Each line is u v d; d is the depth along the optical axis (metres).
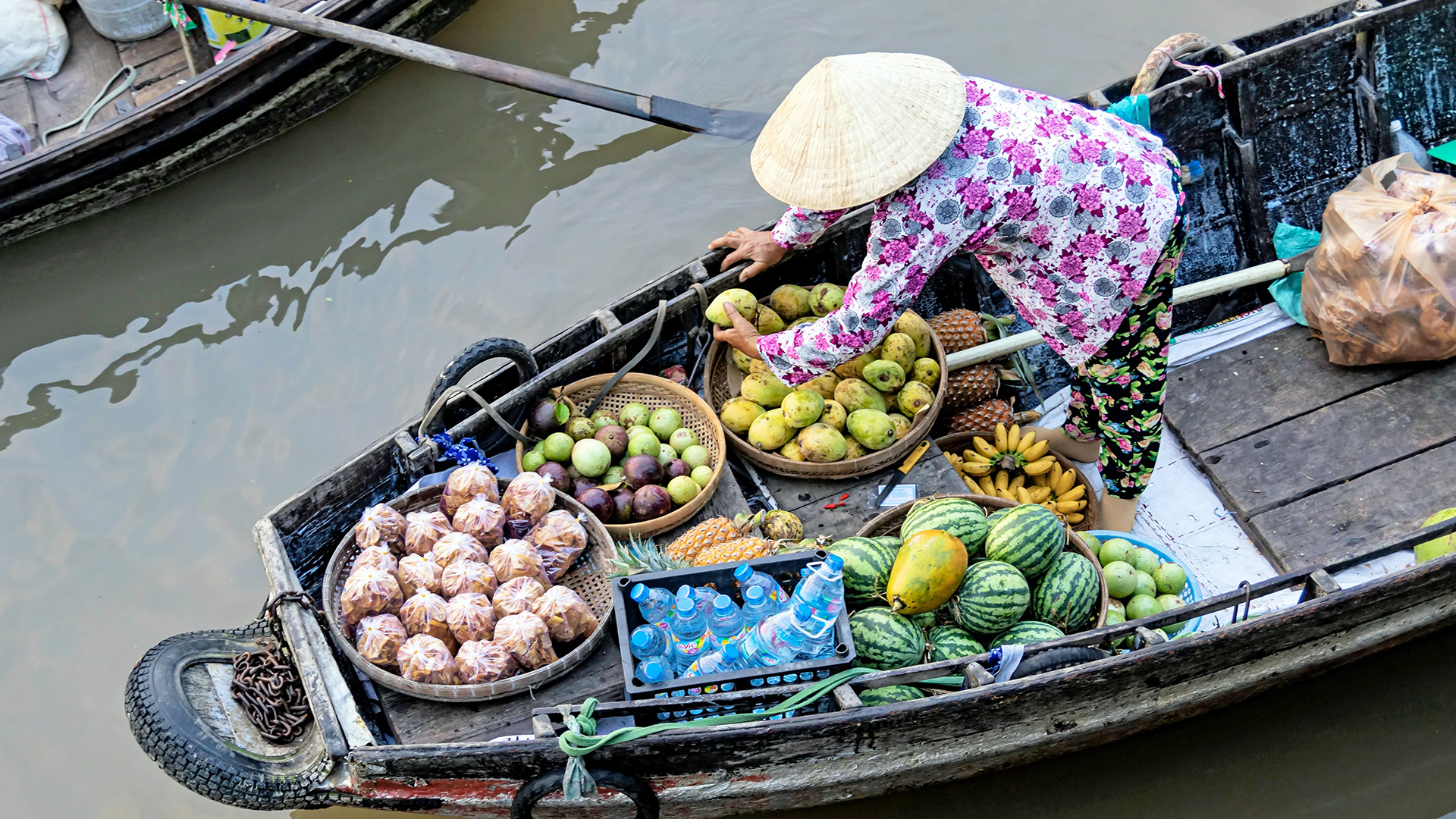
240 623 4.43
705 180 6.05
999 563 3.17
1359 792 3.67
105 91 6.12
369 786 2.97
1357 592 3.16
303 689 3.26
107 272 5.83
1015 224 3.04
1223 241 4.81
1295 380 4.36
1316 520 3.93
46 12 6.21
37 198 5.62
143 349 5.46
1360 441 4.12
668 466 3.65
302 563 3.55
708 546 3.37
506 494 3.40
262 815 3.87
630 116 6.07
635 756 2.87
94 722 4.11
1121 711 3.29
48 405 5.25
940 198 2.90
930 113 2.84
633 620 3.05
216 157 6.08
